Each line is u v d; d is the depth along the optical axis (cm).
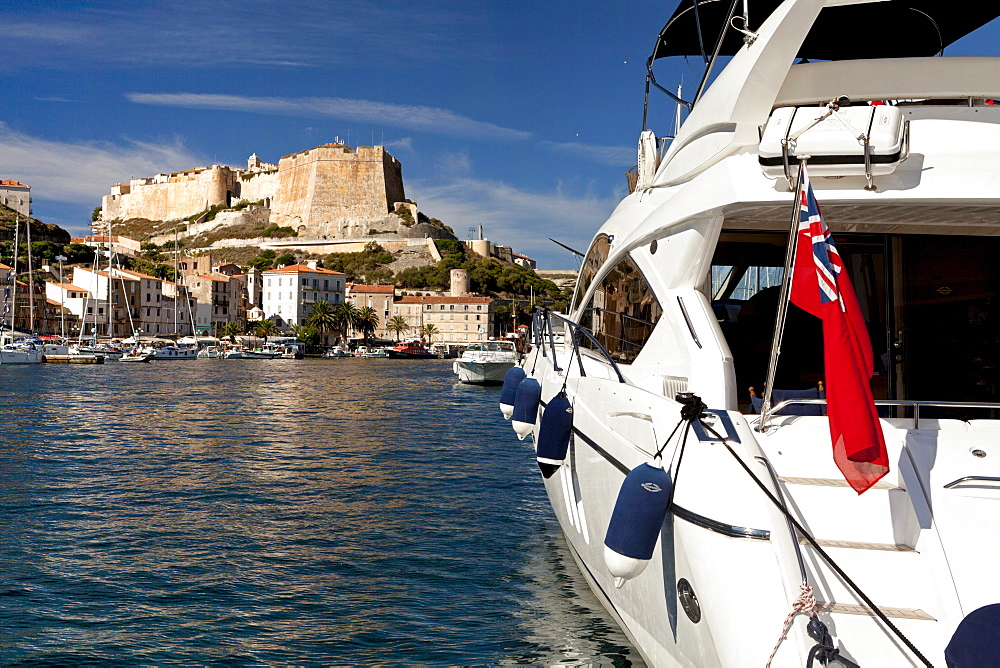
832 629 315
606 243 655
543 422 594
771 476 348
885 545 341
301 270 12375
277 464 1633
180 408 3005
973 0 518
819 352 568
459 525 1067
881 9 534
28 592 780
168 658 625
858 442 320
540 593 755
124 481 1412
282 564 878
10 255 12056
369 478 1456
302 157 16400
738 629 314
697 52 689
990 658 294
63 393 3703
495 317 12400
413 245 15025
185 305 11381
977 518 342
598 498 520
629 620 533
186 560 894
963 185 384
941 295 502
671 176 516
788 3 364
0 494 1279
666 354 480
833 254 339
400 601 748
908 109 406
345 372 6488
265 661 617
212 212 17650
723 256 578
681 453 369
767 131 373
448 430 2330
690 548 348
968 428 410
